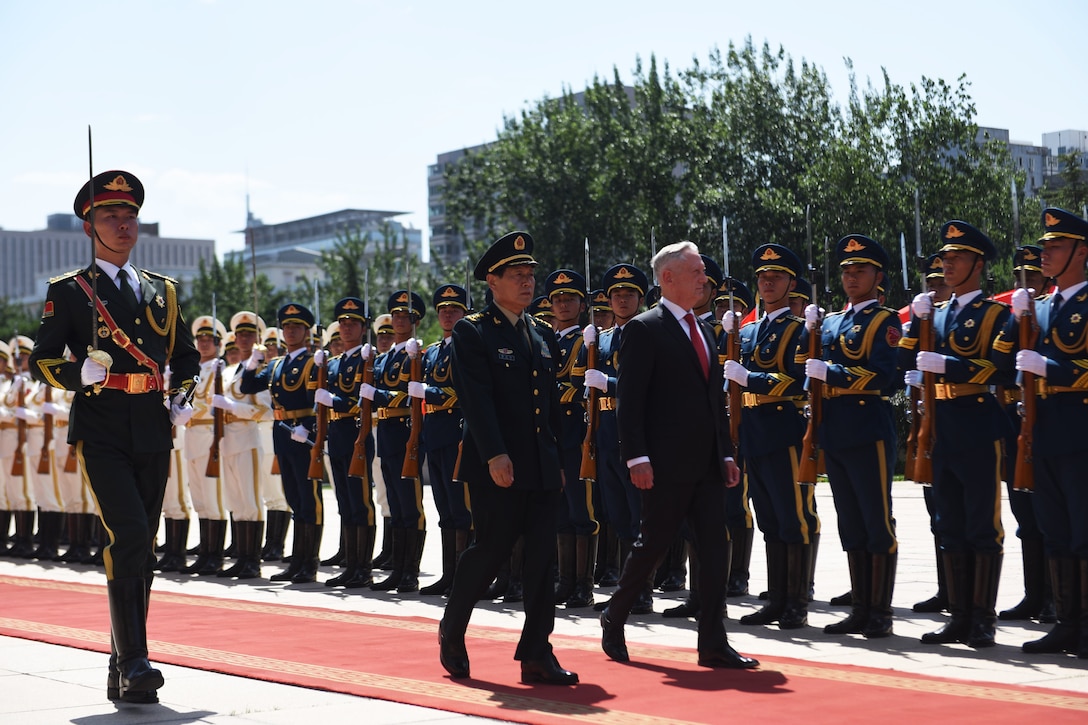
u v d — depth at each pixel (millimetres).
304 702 6723
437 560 14805
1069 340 7973
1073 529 7945
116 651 6949
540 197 44375
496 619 10016
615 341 10867
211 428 14055
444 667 7500
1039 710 6238
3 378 17828
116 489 7156
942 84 32906
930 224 31141
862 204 31688
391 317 13062
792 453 9359
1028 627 9219
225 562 15109
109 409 7277
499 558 7414
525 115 46281
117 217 7480
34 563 15789
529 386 7520
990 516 8352
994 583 8383
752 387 9469
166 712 6562
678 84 43750
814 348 8906
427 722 6180
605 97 45312
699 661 7629
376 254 53531
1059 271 8164
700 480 7672
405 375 12156
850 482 8898
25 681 7480
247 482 13539
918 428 8898
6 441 16781
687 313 7836
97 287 7371
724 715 6223
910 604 10242
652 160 41625
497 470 7254
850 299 9281
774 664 7656
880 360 8828
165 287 7688
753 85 39094
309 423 13062
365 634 9078
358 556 12586
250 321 14219
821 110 39031
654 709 6395
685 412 7641
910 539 15031
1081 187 31406
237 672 7520
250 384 13453
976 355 8406
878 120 32938
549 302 12242
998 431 8391
